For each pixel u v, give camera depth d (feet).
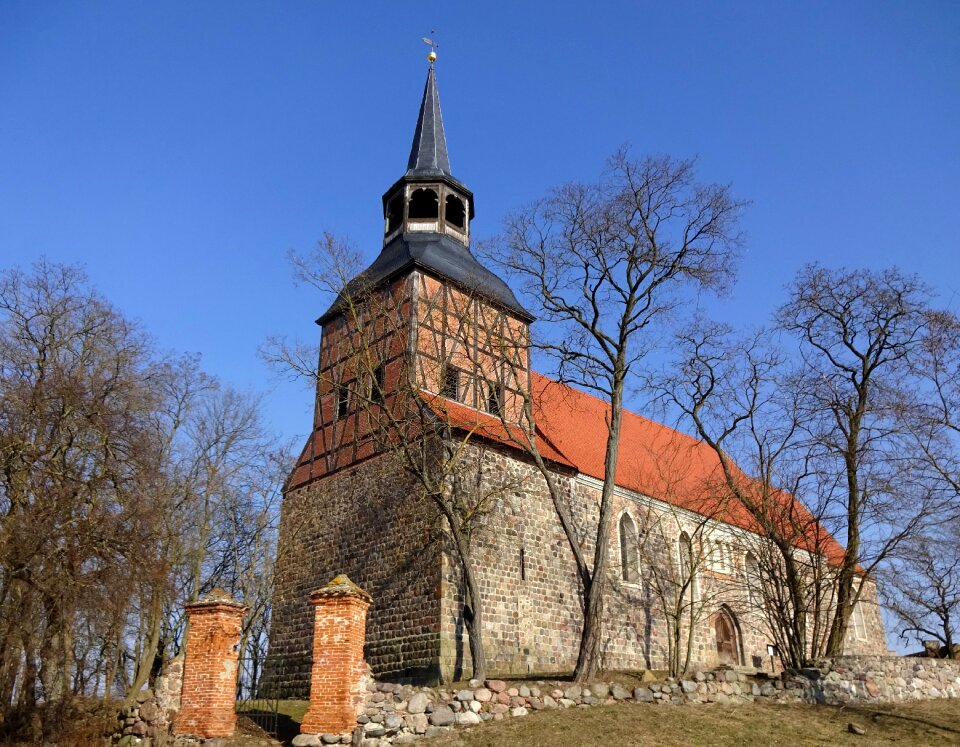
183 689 57.16
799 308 85.76
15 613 64.95
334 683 54.13
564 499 94.68
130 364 83.41
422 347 92.84
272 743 55.47
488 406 96.58
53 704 65.72
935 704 66.69
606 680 71.15
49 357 80.59
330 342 105.40
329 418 100.17
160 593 81.05
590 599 71.26
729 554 108.06
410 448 84.23
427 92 121.80
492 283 104.53
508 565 85.56
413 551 82.94
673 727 57.93
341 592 56.08
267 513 110.73
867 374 82.33
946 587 79.46
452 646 77.66
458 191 110.73
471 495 83.61
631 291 79.92
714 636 105.81
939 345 76.38
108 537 70.54
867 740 56.75
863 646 123.75
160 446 84.89
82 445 73.67
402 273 97.45
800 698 66.44
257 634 106.32
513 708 59.82
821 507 81.15
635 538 100.94
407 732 54.85
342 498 93.66
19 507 67.46
